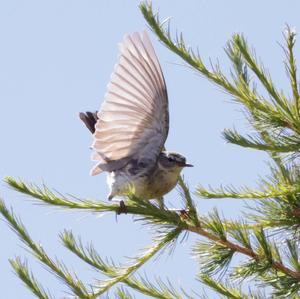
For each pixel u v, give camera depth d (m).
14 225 7.22
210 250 7.95
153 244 8.02
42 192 7.67
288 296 7.51
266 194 8.15
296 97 7.98
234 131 8.22
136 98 8.81
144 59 8.35
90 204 7.84
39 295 6.99
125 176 9.82
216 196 8.30
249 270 7.59
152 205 7.82
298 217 8.36
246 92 8.19
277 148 8.04
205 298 7.66
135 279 7.79
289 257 7.76
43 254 7.25
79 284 7.25
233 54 8.56
